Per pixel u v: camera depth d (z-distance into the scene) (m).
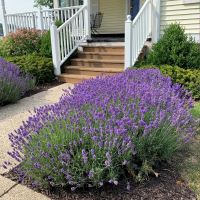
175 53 5.53
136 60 6.30
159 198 2.12
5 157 2.88
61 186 2.26
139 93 2.93
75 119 2.45
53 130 2.39
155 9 6.52
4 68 5.38
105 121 2.40
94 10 10.48
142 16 6.35
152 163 2.43
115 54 6.87
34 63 6.48
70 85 6.35
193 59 5.45
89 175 2.02
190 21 6.23
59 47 6.79
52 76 6.79
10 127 3.85
